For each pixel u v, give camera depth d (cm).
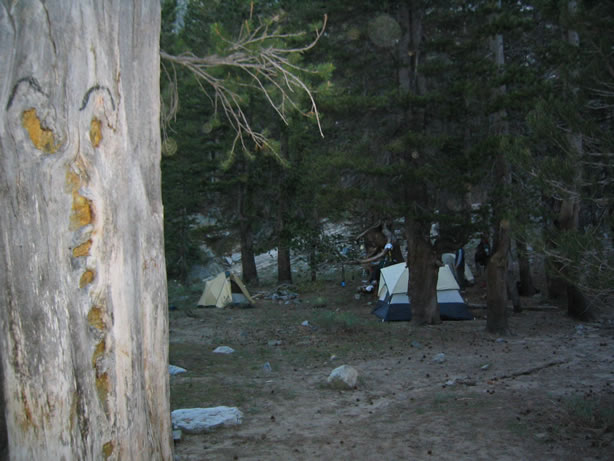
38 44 205
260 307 1738
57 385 207
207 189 2156
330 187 1275
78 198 214
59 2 209
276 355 1062
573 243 606
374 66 1387
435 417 623
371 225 1822
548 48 1130
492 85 1124
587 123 632
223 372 898
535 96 1081
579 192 645
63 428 207
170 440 267
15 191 204
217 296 1759
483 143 1116
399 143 1198
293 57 573
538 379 800
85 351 214
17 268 205
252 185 2131
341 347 1123
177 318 1543
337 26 1362
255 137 655
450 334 1221
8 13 204
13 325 206
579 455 489
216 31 537
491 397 700
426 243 1338
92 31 220
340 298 1830
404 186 1311
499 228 1198
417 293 1345
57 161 209
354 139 1412
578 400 630
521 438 539
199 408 651
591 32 668
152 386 257
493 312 1212
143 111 257
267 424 619
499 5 1191
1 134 203
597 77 654
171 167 2173
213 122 686
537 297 1658
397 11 1295
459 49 1220
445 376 850
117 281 228
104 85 224
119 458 224
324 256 1983
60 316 209
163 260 269
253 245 2373
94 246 218
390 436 562
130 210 242
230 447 538
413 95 1200
